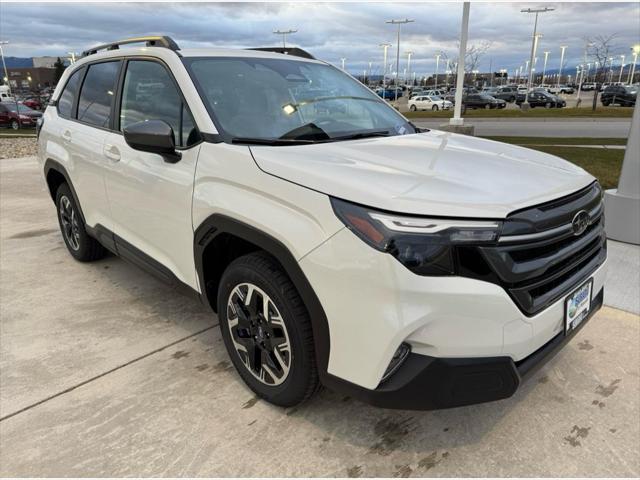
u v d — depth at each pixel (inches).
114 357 114.1
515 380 74.7
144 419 93.2
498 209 71.9
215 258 102.0
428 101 1550.2
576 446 86.5
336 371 77.5
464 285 69.2
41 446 86.5
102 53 143.8
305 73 127.3
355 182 75.9
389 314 69.5
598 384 103.3
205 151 96.5
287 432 89.8
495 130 765.9
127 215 123.6
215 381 104.8
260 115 105.3
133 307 139.3
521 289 73.5
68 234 173.3
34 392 101.3
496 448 86.3
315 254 75.2
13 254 183.6
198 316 134.0
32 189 307.3
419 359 71.7
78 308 138.8
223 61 115.3
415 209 70.1
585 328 125.6
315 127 108.7
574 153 426.3
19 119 1015.6
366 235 70.7
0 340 121.4
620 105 1450.5
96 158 133.0
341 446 86.7
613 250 178.7
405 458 84.1
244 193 87.4
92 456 84.4
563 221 78.8
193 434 89.4
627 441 87.5
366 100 131.3
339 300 73.6
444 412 95.4
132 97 122.8
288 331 84.8
